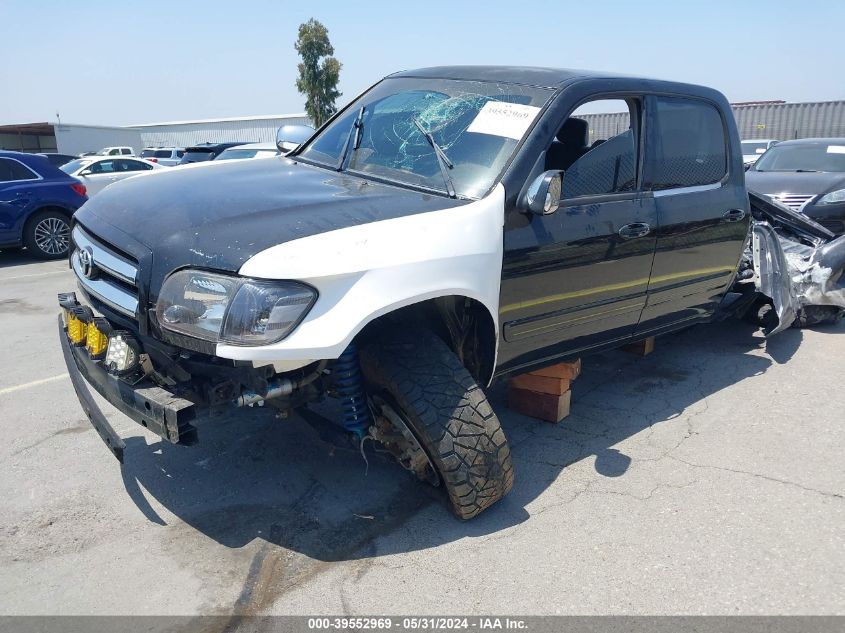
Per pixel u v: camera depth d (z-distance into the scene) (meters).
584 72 3.58
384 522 2.99
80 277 3.01
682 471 3.46
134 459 3.50
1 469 3.38
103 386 2.74
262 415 4.00
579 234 3.26
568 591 2.56
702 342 5.62
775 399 4.41
